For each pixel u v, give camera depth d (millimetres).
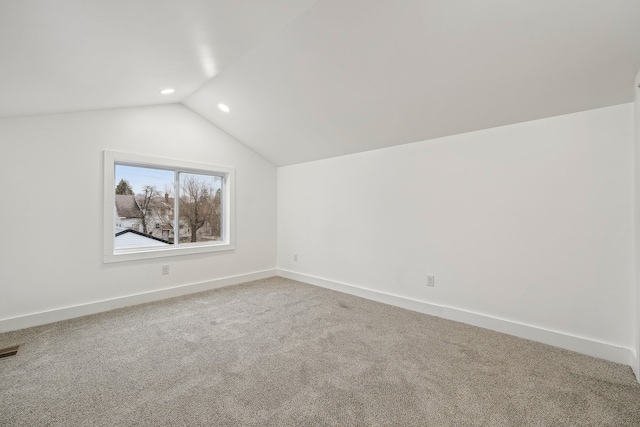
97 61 1843
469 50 1884
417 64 2100
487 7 1583
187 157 3691
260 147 4219
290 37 2127
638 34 1537
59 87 2094
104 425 1422
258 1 1625
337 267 3865
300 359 2053
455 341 2338
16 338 2369
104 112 3045
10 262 2535
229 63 2580
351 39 2016
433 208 2957
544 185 2314
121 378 1818
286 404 1580
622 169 2008
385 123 2910
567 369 1922
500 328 2525
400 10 1716
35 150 2645
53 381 1781
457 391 1688
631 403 1582
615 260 2039
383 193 3375
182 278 3652
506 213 2502
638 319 1826
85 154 2916
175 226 3715
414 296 3109
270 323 2711
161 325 2652
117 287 3133
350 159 3713
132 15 1419
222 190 4184
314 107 2969
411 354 2125
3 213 2502
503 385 1746
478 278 2666
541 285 2334
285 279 4469
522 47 1776
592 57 1734
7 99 2062
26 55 1518
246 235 4320
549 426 1415
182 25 1680
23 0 1083
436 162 2934
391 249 3305
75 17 1295
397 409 1538
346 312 3020
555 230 2270
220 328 2592
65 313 2789
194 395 1655
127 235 3328
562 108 2170
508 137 2484
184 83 2865
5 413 1495
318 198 4102
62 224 2787
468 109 2430
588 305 2139
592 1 1440
